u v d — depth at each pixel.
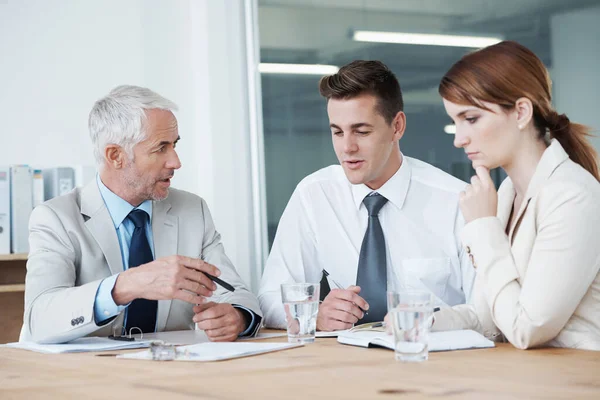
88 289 1.83
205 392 1.08
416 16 4.04
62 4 4.20
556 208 1.51
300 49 4.28
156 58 4.34
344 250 2.45
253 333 1.97
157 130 2.21
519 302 1.51
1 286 3.49
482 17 3.89
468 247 1.59
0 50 4.10
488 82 1.59
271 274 2.42
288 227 2.49
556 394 1.00
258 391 1.08
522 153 1.63
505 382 1.10
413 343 1.35
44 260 2.07
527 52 1.62
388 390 1.05
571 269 1.47
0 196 3.54
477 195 1.60
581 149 1.65
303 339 1.69
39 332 1.85
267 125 4.30
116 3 4.29
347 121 2.27
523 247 1.57
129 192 2.24
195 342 1.84
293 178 4.27
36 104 4.15
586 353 1.41
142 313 2.20
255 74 4.30
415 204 2.44
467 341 1.52
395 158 2.42
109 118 2.19
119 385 1.19
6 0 4.12
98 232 2.19
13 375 1.38
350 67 2.28
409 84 4.04
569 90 3.63
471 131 1.62
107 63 4.27
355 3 4.17
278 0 4.29
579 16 3.59
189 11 4.39
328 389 1.08
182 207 2.40
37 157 4.14
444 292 2.40
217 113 4.27
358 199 2.45
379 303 2.29
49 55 4.18
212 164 4.26
